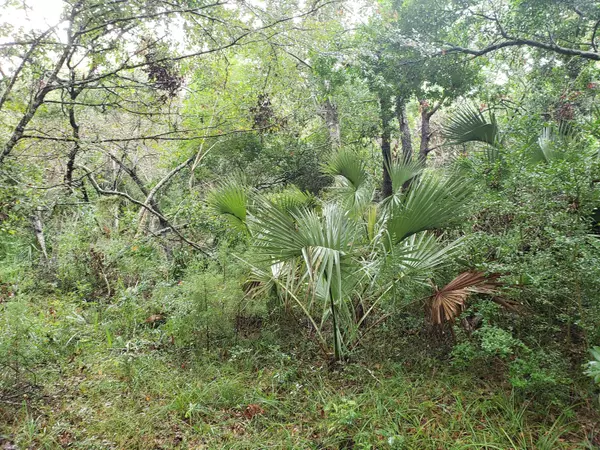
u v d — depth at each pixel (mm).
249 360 3988
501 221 4215
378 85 7238
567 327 3488
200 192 10016
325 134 10594
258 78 8406
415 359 3770
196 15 4207
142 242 7469
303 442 2783
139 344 4340
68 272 6758
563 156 4031
